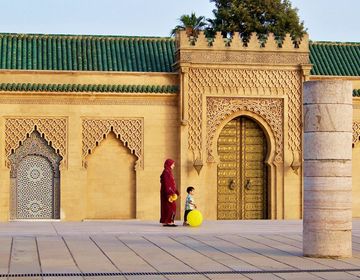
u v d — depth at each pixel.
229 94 35.16
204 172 34.94
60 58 36.06
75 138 34.44
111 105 34.69
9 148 33.97
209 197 35.09
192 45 34.81
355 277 15.10
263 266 16.47
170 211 26.41
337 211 17.81
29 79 34.12
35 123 34.16
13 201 34.06
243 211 35.84
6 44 36.28
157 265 16.52
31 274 15.20
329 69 37.88
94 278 14.77
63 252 18.59
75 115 34.44
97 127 34.59
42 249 19.17
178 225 27.05
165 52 37.34
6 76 33.97
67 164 34.34
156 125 34.97
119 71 35.00
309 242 17.97
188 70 34.72
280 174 35.66
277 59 35.53
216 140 35.19
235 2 56.12
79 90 34.16
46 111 34.22
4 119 33.94
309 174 18.02
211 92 35.00
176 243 20.77
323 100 17.88
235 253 18.64
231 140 35.81
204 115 34.94
